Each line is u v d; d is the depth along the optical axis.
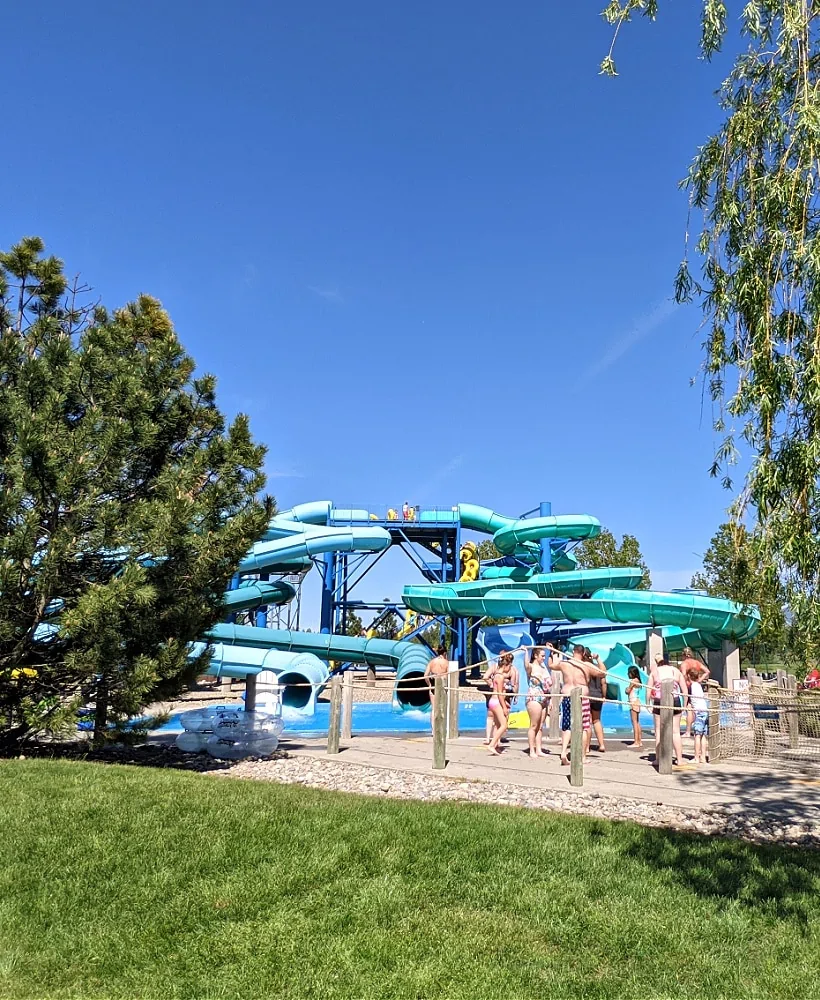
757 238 5.94
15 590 10.30
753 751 13.05
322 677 23.12
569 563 34.53
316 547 28.58
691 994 4.38
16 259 12.63
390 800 8.79
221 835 6.66
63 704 11.03
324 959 4.69
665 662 13.45
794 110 5.88
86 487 10.77
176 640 11.41
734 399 5.65
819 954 4.89
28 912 5.23
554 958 4.79
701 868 6.44
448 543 37.75
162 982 4.43
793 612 5.33
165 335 13.03
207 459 11.62
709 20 6.43
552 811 8.69
